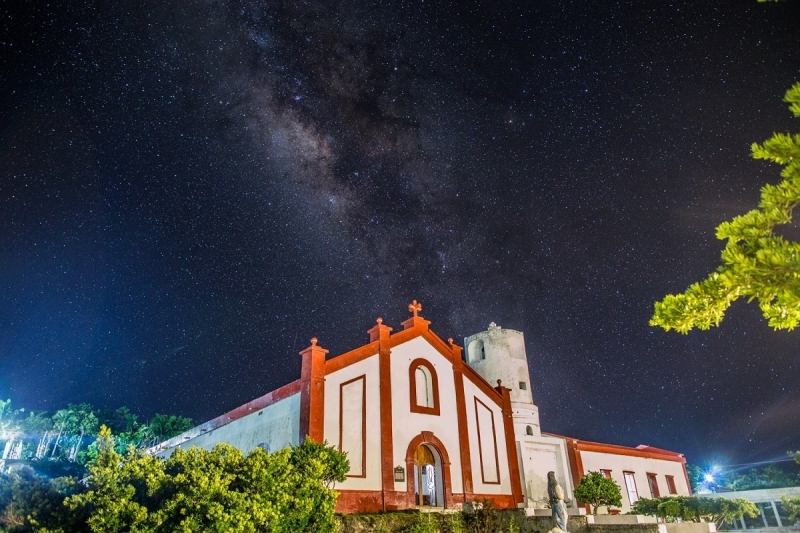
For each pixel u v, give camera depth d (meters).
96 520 10.93
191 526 11.19
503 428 28.22
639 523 17.22
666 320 6.23
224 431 25.78
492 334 33.34
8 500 11.18
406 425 23.47
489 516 20.69
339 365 22.16
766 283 5.45
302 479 14.48
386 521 18.98
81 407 75.38
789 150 5.61
